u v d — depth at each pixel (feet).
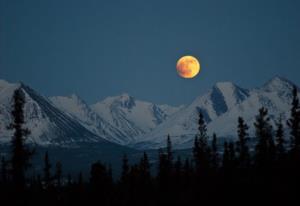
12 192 643.45
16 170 631.56
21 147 627.05
